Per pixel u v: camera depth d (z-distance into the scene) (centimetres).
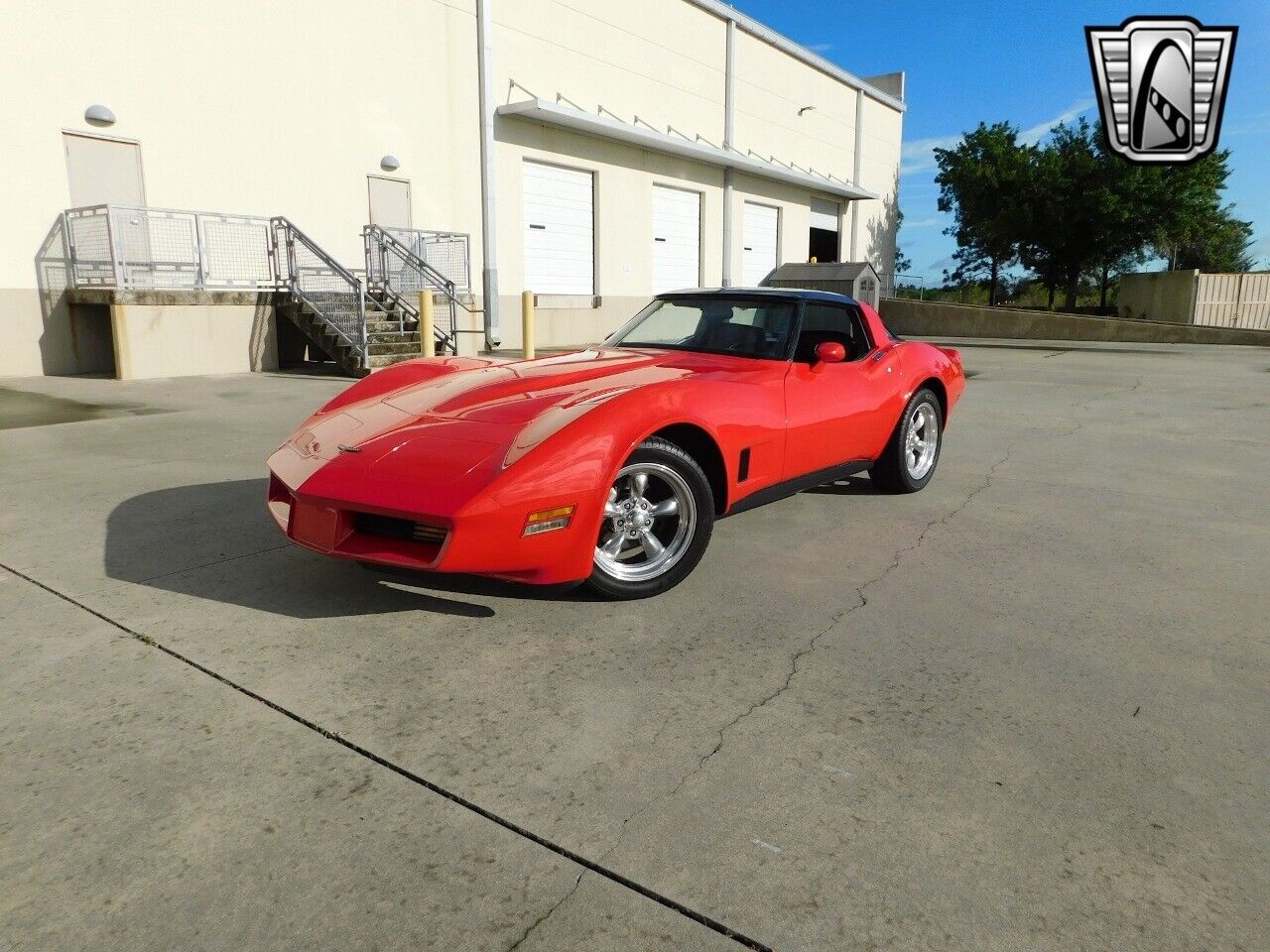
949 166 3077
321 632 270
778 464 352
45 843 168
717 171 2167
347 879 159
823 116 2620
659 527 326
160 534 372
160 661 247
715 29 2117
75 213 1067
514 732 211
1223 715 223
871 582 323
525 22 1625
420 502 251
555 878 160
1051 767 198
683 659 254
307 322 1148
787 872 162
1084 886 159
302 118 1293
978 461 565
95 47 1065
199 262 1143
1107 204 2650
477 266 1599
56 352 1075
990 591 315
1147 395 930
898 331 2355
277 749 202
